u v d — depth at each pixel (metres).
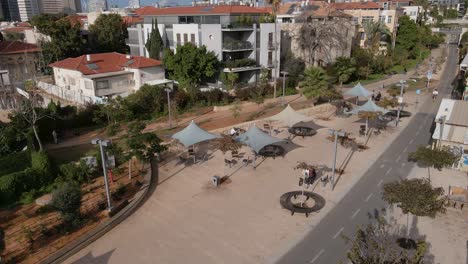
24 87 54.31
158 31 60.56
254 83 56.66
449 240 19.92
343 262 18.23
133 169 28.69
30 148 29.50
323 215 22.53
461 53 83.75
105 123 44.97
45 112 38.50
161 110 47.56
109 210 21.94
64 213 20.66
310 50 65.44
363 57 71.75
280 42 62.53
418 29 97.56
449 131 30.11
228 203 24.08
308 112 45.41
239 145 29.62
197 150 33.53
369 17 88.75
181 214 22.84
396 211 22.94
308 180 26.33
